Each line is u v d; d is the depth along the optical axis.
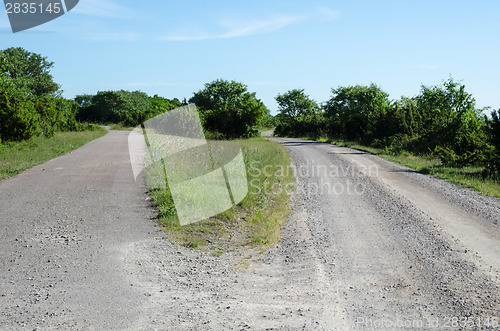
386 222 8.37
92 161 15.08
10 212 7.82
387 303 4.54
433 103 27.61
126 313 4.10
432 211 9.34
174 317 4.04
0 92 23.27
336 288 4.96
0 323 3.81
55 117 39.34
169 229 7.00
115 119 93.69
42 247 6.04
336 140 39.75
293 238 7.19
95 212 7.92
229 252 6.30
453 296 4.76
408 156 22.59
